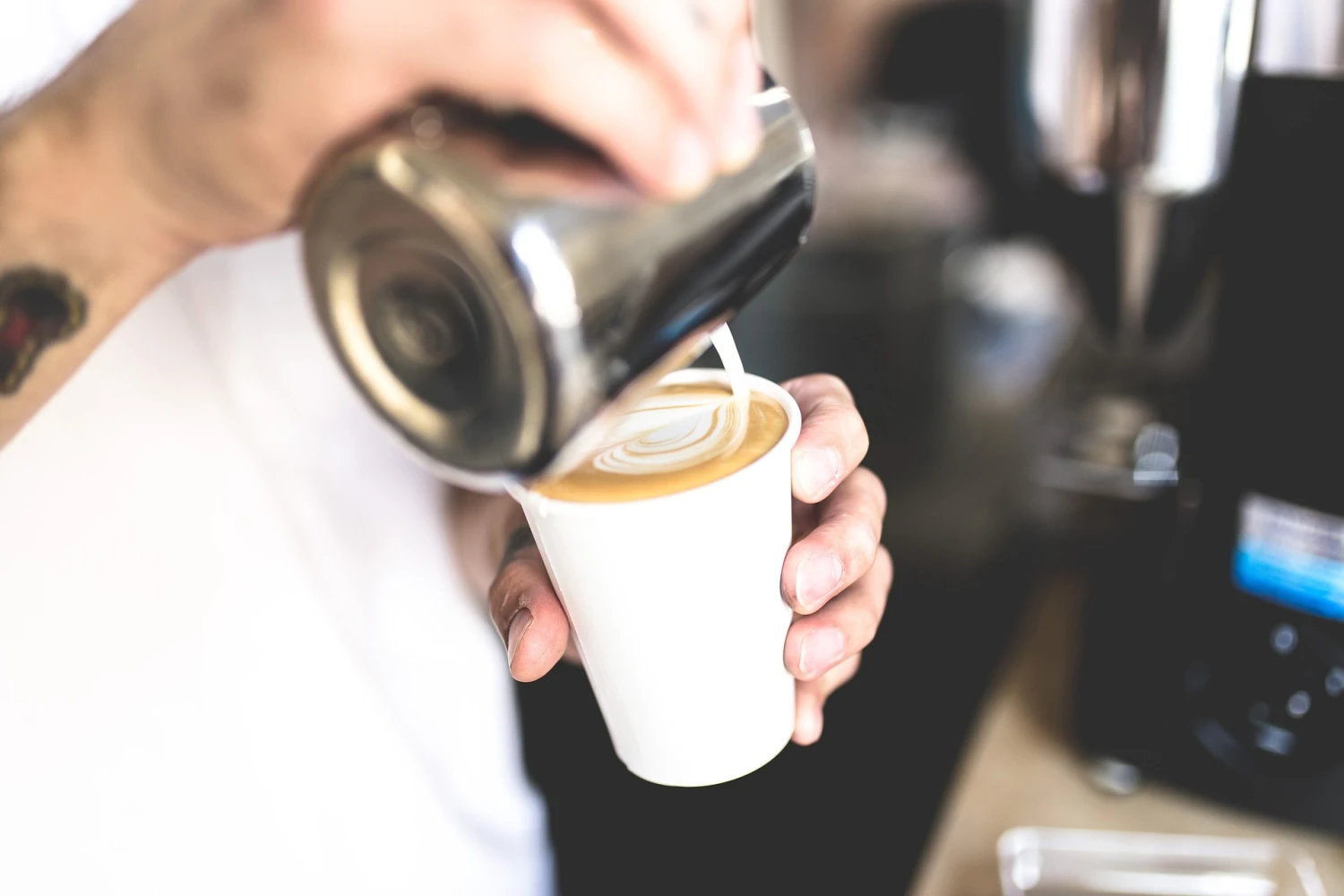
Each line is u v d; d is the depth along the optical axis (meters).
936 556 1.26
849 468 0.42
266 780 0.56
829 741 1.13
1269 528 0.57
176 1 0.30
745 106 0.29
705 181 0.27
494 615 0.47
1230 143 0.59
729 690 0.39
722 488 0.34
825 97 1.73
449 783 0.65
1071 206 0.66
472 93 0.25
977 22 1.47
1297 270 0.53
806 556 0.40
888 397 1.35
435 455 0.28
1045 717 0.71
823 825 1.04
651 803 1.06
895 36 1.58
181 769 0.53
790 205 0.31
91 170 0.31
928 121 1.57
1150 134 0.60
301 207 0.27
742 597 0.38
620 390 0.27
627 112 0.25
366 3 0.25
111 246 0.33
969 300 1.45
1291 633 0.58
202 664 0.54
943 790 1.07
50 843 0.49
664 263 0.27
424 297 0.26
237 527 0.55
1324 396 0.54
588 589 0.37
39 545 0.49
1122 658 0.65
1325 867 0.58
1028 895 0.57
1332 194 0.51
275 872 0.56
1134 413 0.81
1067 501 0.80
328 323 0.27
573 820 1.04
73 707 0.50
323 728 0.58
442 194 0.24
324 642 0.58
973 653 1.17
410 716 0.63
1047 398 0.88
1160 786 0.64
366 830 0.59
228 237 0.34
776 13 1.70
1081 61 0.60
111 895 0.51
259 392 0.55
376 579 0.60
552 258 0.24
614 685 0.40
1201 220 0.63
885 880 0.97
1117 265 0.67
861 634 0.45
